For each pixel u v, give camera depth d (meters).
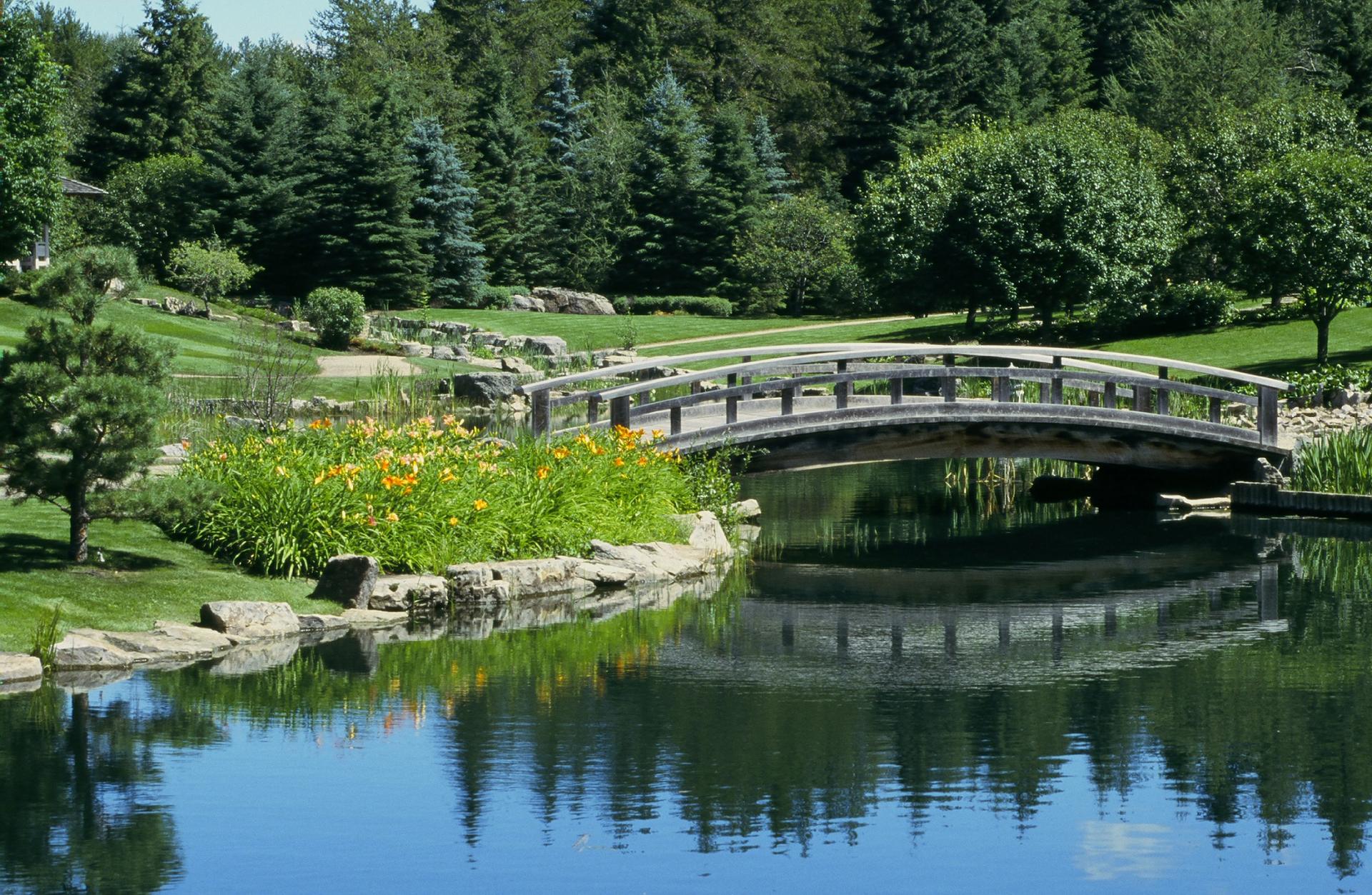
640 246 76.50
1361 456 26.47
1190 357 49.12
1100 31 98.75
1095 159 54.88
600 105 90.50
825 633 16.58
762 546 23.34
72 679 13.56
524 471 20.27
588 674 14.44
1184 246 59.06
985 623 17.25
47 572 15.39
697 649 15.68
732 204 75.94
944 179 59.91
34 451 15.21
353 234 66.50
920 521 26.17
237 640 15.11
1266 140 56.09
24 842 9.66
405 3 112.19
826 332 62.38
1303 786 11.02
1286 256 44.00
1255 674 14.60
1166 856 9.59
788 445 24.94
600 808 10.44
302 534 17.47
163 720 12.38
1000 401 25.25
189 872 9.17
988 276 54.81
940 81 85.88
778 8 110.81
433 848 9.62
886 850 9.68
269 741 11.91
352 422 21.97
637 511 21.19
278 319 57.34
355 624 16.33
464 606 17.59
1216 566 21.28
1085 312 58.84
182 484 15.73
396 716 12.69
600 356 53.31
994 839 9.94
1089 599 18.80
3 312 49.53
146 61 83.94
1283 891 9.04
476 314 67.88
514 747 11.86
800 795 10.75
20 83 46.91
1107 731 12.48
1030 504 28.72
